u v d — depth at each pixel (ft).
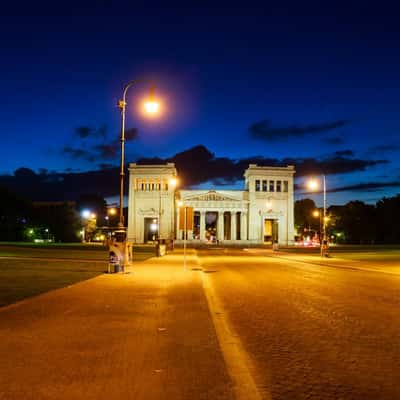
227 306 46.21
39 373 22.82
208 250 259.39
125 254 86.48
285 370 23.94
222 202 433.89
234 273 90.58
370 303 48.37
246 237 433.89
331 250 236.84
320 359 26.12
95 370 23.43
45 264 104.99
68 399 19.43
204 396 19.89
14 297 49.85
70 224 375.04
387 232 400.06
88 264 106.52
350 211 415.85
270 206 424.05
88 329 33.47
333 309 44.24
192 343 29.50
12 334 31.50
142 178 428.56
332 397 20.04
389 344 29.76
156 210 422.82
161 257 153.17
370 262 130.31
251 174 437.17
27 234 328.08
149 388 20.84
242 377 22.53
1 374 22.67
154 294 54.29
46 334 31.63
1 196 304.91
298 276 83.82
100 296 51.90
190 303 47.11
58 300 48.21
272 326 35.76
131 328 34.04
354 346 29.22
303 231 499.10
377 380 22.33
